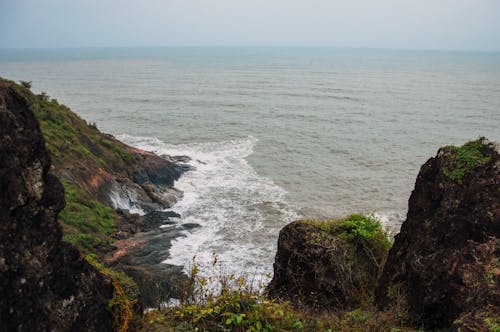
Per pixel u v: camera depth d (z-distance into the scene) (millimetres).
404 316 7453
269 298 10414
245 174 36312
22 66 194000
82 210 22141
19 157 4789
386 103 79812
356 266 10625
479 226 7262
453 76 144000
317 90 100562
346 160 41750
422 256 7770
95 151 30656
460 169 7961
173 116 64625
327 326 7230
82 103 77812
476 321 5633
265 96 89625
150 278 17719
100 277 6121
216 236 23812
